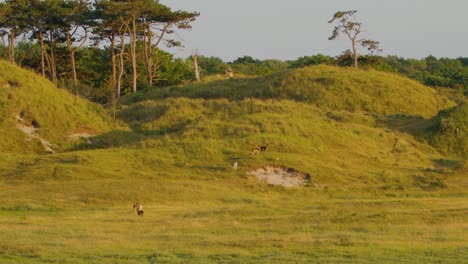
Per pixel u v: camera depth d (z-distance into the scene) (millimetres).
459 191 88875
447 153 118312
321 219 58938
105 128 125250
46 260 40844
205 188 84062
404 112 138250
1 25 160625
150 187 81250
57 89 132250
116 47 188125
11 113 118000
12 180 87875
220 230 54094
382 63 192375
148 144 106688
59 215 66625
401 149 114750
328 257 41594
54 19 163000
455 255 42156
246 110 126750
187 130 113750
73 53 168625
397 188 90125
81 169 91312
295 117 119375
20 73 129000
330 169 98312
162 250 44188
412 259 41000
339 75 147500
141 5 160625
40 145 113188
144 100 151375
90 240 48094
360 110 136250
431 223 56938
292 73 149750
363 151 110750
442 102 147500
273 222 58406
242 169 94375
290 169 95812
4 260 40750
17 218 63312
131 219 62312
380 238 48750
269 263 39812
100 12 162375
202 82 163500
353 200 78375
